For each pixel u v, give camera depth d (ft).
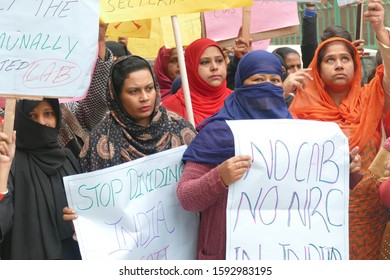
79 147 16.15
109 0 16.44
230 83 21.56
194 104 19.12
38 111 14.66
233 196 13.19
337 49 17.06
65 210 13.83
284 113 14.14
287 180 13.44
